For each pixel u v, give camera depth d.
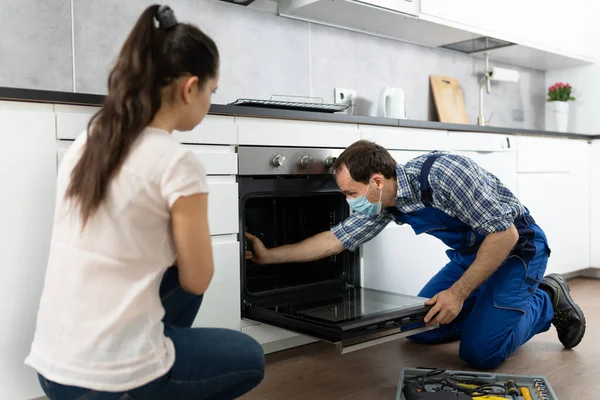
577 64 4.53
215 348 1.16
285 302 2.19
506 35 3.58
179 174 1.04
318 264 2.55
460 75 4.01
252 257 2.18
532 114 4.65
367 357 2.20
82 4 2.31
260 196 2.15
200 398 1.15
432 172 1.88
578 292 3.46
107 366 0.98
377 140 2.51
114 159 1.01
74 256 1.01
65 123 1.67
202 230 1.06
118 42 2.41
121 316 1.00
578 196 3.83
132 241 1.01
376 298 2.17
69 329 1.00
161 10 1.10
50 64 2.24
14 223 1.59
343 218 2.45
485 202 1.84
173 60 1.07
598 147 3.89
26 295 1.62
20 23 2.17
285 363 2.14
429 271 2.77
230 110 2.00
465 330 2.05
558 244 3.66
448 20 3.20
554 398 1.62
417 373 1.87
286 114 2.17
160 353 1.04
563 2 4.09
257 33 2.87
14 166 1.59
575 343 2.25
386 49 3.50
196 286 1.11
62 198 1.05
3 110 1.57
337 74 3.23
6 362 1.59
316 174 2.30
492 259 1.84
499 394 1.67
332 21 3.12
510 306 1.98
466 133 2.97
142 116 1.04
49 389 1.04
